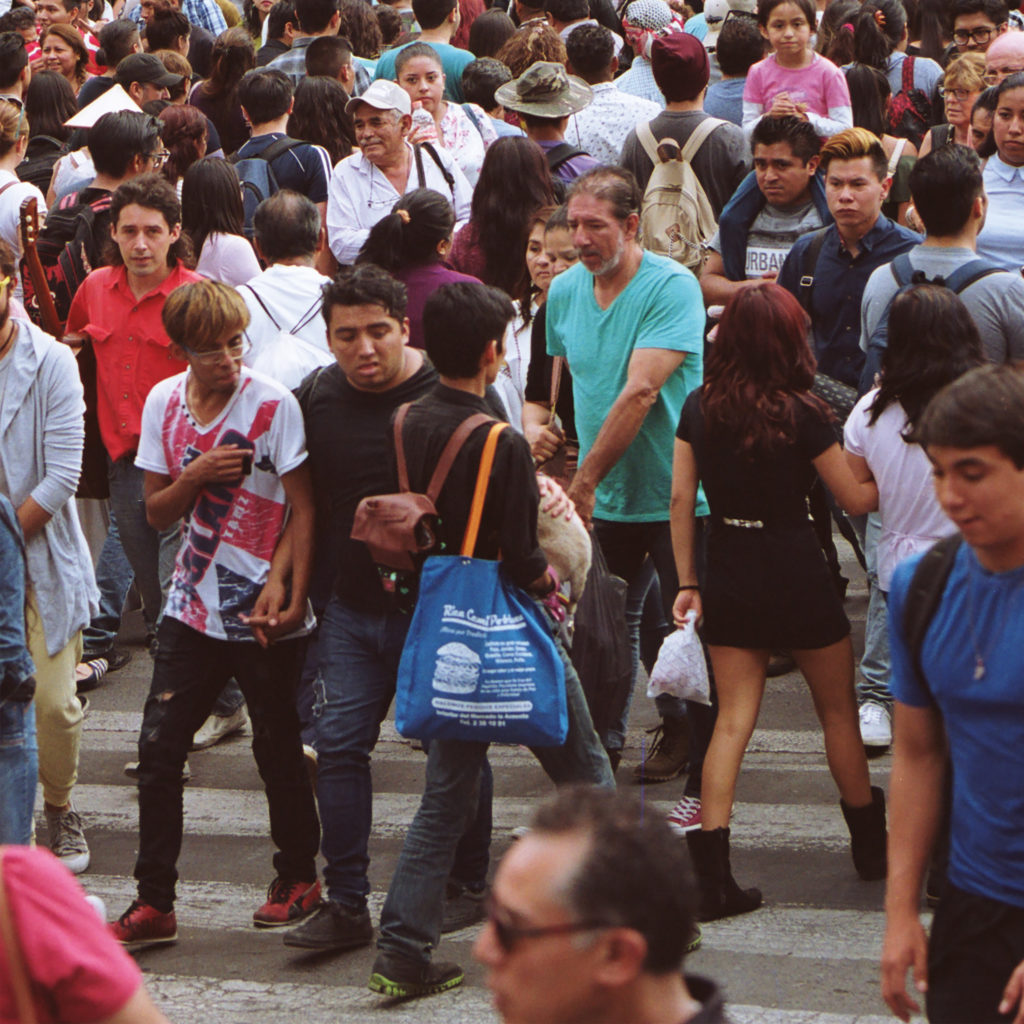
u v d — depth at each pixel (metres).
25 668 15.81
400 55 32.69
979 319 20.67
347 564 17.88
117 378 24.78
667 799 22.20
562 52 35.78
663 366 20.36
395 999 17.02
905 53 40.34
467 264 24.42
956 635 10.92
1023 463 10.27
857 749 18.94
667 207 28.08
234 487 18.28
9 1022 8.84
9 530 15.58
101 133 27.89
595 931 7.44
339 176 29.39
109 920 19.62
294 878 19.25
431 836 16.88
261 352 22.31
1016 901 10.97
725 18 42.25
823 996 16.58
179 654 18.56
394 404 17.72
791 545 18.11
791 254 24.86
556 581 16.84
